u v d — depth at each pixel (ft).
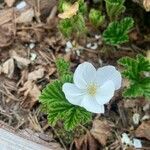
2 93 0.39
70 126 0.35
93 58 0.40
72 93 0.35
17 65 0.40
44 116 0.38
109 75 0.35
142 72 0.38
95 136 0.37
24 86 0.39
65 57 0.40
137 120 0.38
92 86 0.35
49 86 0.36
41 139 0.37
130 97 0.38
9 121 0.38
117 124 0.38
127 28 0.39
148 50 0.40
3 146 0.36
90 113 0.35
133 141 0.37
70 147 0.37
